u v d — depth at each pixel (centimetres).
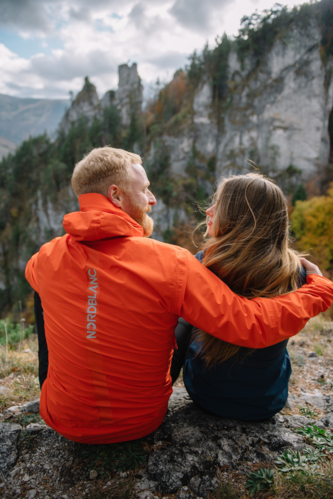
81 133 9812
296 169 6406
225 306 110
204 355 147
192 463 142
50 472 143
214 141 7512
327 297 124
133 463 144
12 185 10588
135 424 133
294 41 6575
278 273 121
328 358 270
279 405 160
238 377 143
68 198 8469
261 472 135
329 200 4056
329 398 197
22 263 9075
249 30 7512
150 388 128
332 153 7025
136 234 122
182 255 115
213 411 161
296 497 123
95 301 112
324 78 6656
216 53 7612
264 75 6888
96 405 123
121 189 127
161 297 111
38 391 217
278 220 124
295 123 6519
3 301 8919
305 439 155
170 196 7162
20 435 163
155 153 7700
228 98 7388
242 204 126
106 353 115
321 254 4041
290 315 114
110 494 129
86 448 154
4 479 140
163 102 9262
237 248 122
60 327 118
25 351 340
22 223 9675
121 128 10581
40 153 11375
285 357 167
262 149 6750
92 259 113
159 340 118
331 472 130
